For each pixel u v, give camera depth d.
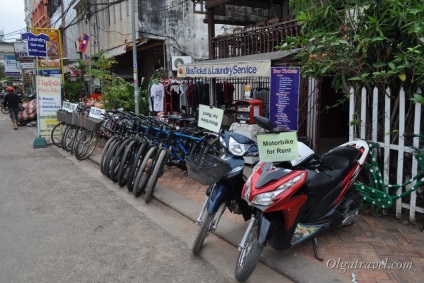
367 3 4.16
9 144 11.30
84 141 8.80
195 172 3.50
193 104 11.19
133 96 11.78
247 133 7.36
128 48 16.44
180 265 3.73
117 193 6.15
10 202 5.68
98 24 21.69
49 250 4.05
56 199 5.83
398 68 3.85
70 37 29.09
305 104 7.62
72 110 9.80
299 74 6.38
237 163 3.74
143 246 4.16
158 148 5.88
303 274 3.37
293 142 3.20
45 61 16.25
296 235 3.56
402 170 4.29
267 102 9.49
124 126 7.06
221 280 3.44
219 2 10.92
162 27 15.73
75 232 4.54
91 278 3.48
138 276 3.52
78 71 17.08
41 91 10.65
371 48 4.35
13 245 4.17
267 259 3.66
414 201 4.22
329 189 3.75
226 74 8.09
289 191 3.10
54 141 10.67
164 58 15.95
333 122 9.34
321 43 4.25
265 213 3.22
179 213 5.20
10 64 35.00
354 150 4.12
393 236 4.04
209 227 3.78
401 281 3.21
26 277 3.49
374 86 4.54
